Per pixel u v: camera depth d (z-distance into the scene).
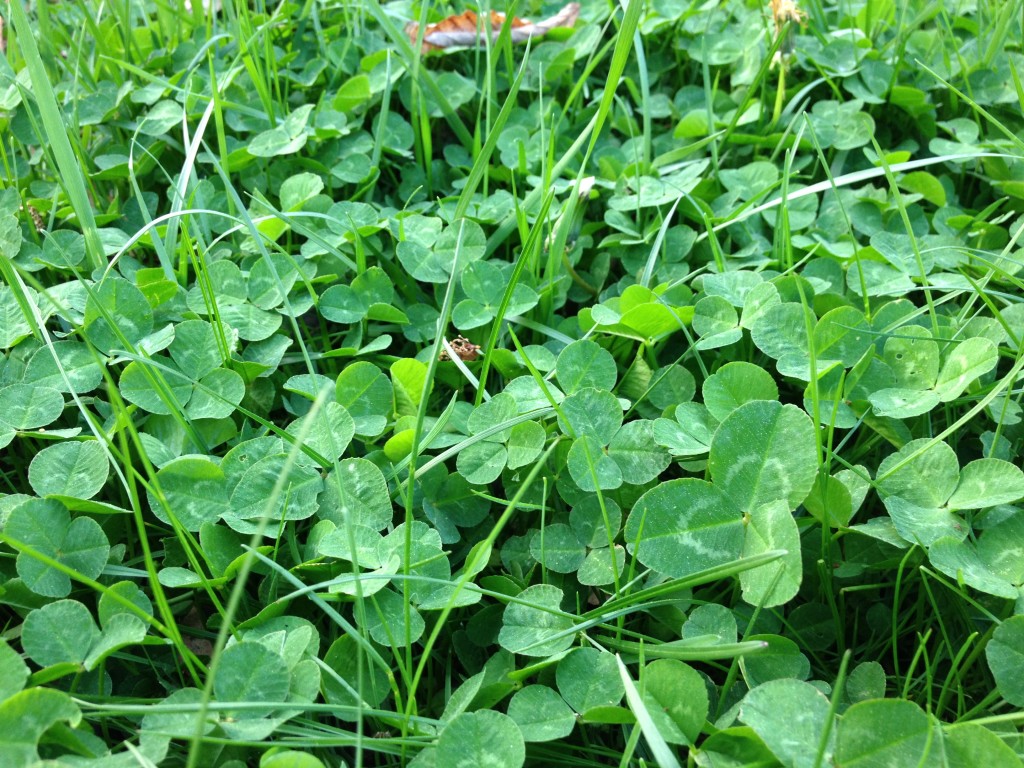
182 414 0.21
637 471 0.20
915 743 0.15
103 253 0.25
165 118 0.29
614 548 0.20
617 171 0.30
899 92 0.31
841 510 0.19
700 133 0.31
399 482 0.21
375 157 0.29
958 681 0.18
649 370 0.23
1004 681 0.16
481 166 0.25
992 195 0.30
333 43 0.33
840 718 0.15
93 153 0.30
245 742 0.15
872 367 0.21
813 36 0.34
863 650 0.20
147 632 0.18
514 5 0.29
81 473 0.19
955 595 0.19
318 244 0.25
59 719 0.15
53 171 0.28
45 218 0.27
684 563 0.18
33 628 0.17
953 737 0.15
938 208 0.30
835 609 0.19
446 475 0.21
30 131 0.30
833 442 0.22
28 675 0.16
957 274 0.25
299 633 0.17
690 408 0.21
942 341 0.22
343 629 0.18
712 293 0.24
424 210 0.28
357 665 0.18
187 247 0.24
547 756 0.17
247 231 0.26
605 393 0.21
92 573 0.18
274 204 0.29
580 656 0.18
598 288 0.27
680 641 0.18
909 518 0.19
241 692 0.16
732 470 0.18
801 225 0.28
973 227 0.27
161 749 0.15
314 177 0.28
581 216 0.28
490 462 0.21
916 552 0.19
